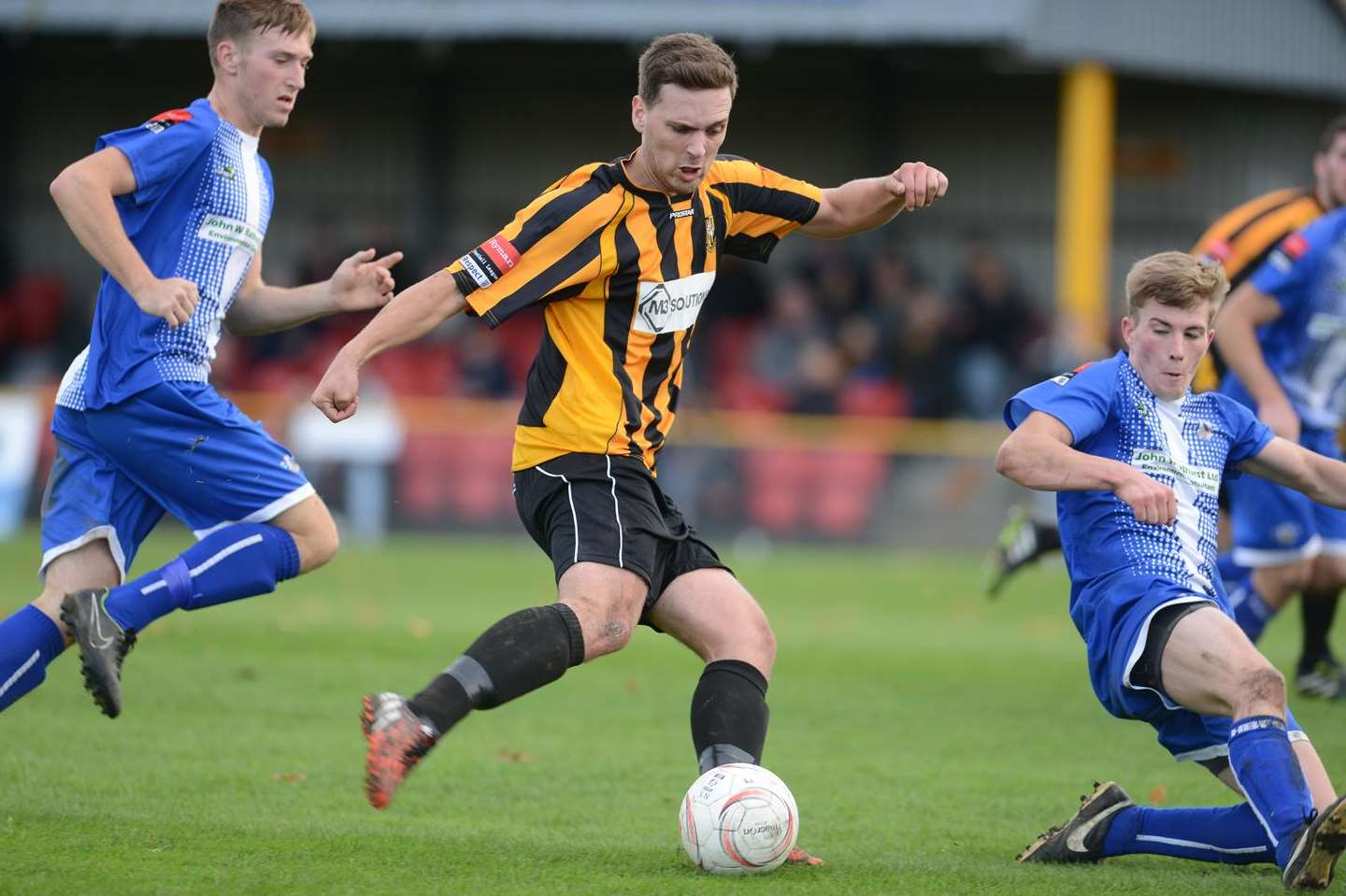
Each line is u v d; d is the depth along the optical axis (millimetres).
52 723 23422
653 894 14273
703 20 69812
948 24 67312
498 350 68250
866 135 80812
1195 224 80750
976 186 81000
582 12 71062
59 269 84938
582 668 31484
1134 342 16312
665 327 16359
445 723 14344
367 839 16625
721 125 15836
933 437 61156
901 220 80688
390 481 62156
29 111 84438
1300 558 26281
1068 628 39469
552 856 16062
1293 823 14133
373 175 84812
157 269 17797
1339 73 78625
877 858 16500
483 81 83625
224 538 17797
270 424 62344
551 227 15797
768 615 41031
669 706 27094
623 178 16156
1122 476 14977
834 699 28219
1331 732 24484
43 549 17859
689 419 61844
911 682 30234
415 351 70938
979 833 18109
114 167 17016
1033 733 24984
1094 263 70438
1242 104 80438
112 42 78312
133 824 16844
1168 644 15039
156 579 17328
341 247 84250
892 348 66625
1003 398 65812
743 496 61906
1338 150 26062
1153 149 80938
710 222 16625
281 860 15422
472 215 84500
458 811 18766
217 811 17938
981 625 39812
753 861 15062
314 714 25062
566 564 15555
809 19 68812
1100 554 16016
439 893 14227
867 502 61344
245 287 19438
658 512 16203
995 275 68500
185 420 17672
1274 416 24672
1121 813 16281
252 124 18391
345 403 14945
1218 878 15617
